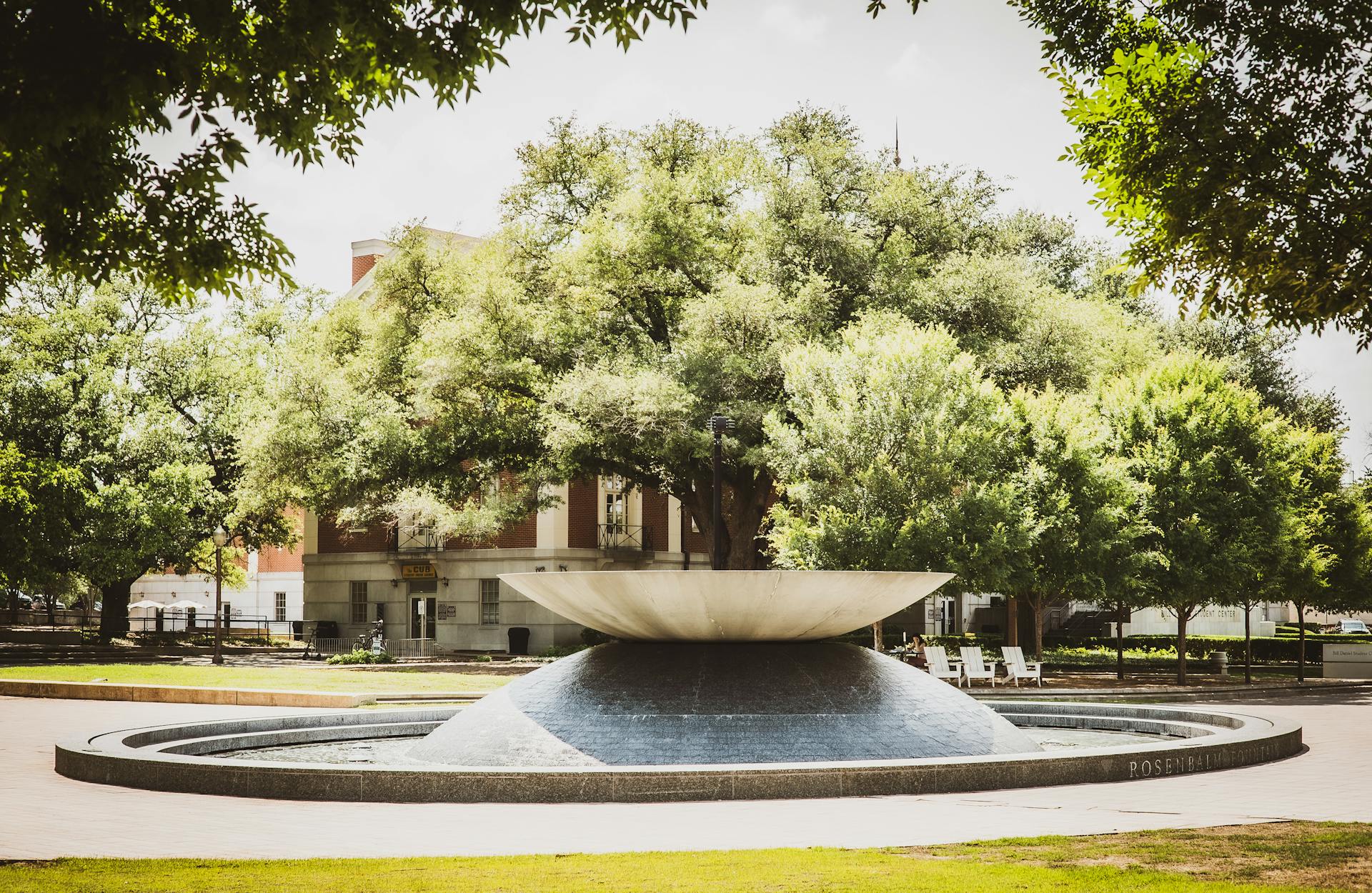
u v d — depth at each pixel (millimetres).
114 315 46875
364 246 54250
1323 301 7855
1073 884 6199
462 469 38344
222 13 6680
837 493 27578
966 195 36781
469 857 7324
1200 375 32312
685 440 31750
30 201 7129
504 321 34375
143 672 28359
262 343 49969
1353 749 14109
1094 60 8547
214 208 7926
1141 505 30859
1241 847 7398
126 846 8023
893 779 10289
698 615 12406
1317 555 31875
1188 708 16859
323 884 6348
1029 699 24344
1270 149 7832
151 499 42344
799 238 33469
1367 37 7711
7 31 6109
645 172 35656
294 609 61000
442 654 42906
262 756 14367
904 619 51000
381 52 7039
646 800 9984
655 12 7027
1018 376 33625
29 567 39438
